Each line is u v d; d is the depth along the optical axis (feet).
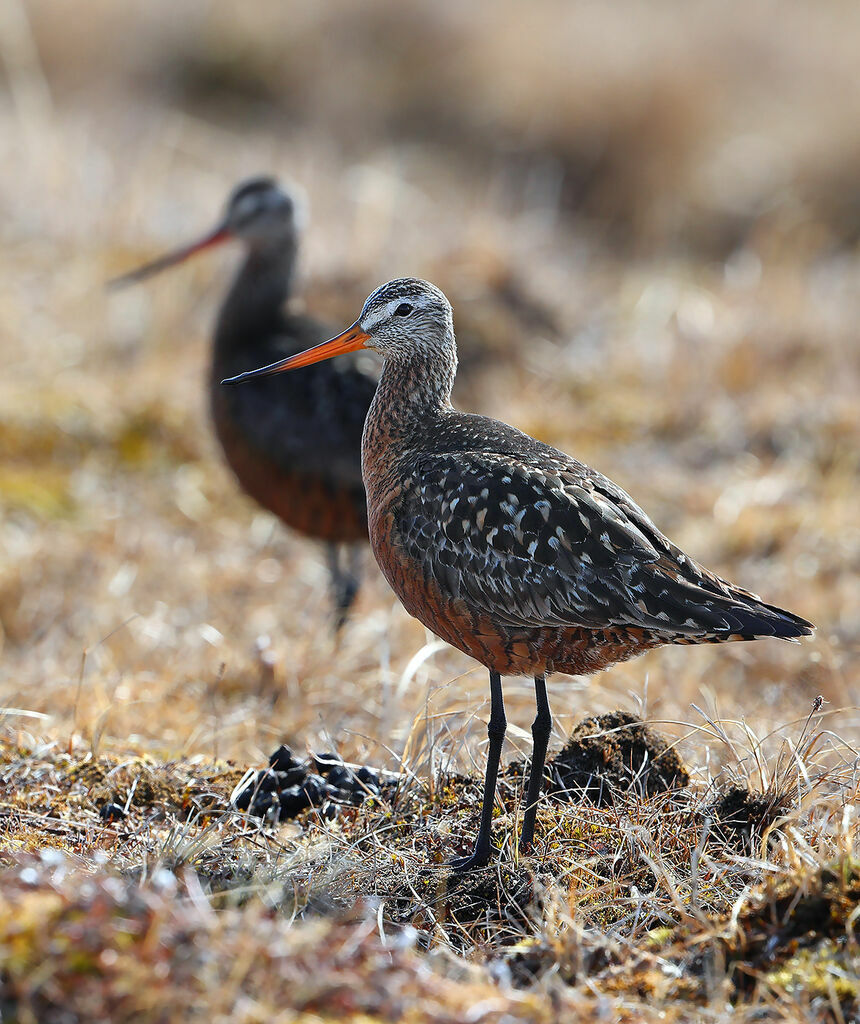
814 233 76.13
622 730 26.94
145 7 92.48
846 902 19.84
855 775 25.02
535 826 24.81
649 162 82.48
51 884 17.51
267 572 43.42
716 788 25.70
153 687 33.76
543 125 84.79
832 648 37.37
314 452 38.52
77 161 70.03
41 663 35.32
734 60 92.07
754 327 59.26
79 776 26.76
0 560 42.01
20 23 84.48
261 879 21.63
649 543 23.17
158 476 49.16
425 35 91.66
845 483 48.65
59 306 57.67
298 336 41.55
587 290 66.44
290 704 33.32
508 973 19.07
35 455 48.85
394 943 18.81
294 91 89.20
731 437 52.06
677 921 21.27
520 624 23.58
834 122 85.76
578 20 95.61
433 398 27.22
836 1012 17.89
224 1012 15.89
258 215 42.55
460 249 63.57
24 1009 15.56
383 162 80.48
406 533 24.70
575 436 52.24
